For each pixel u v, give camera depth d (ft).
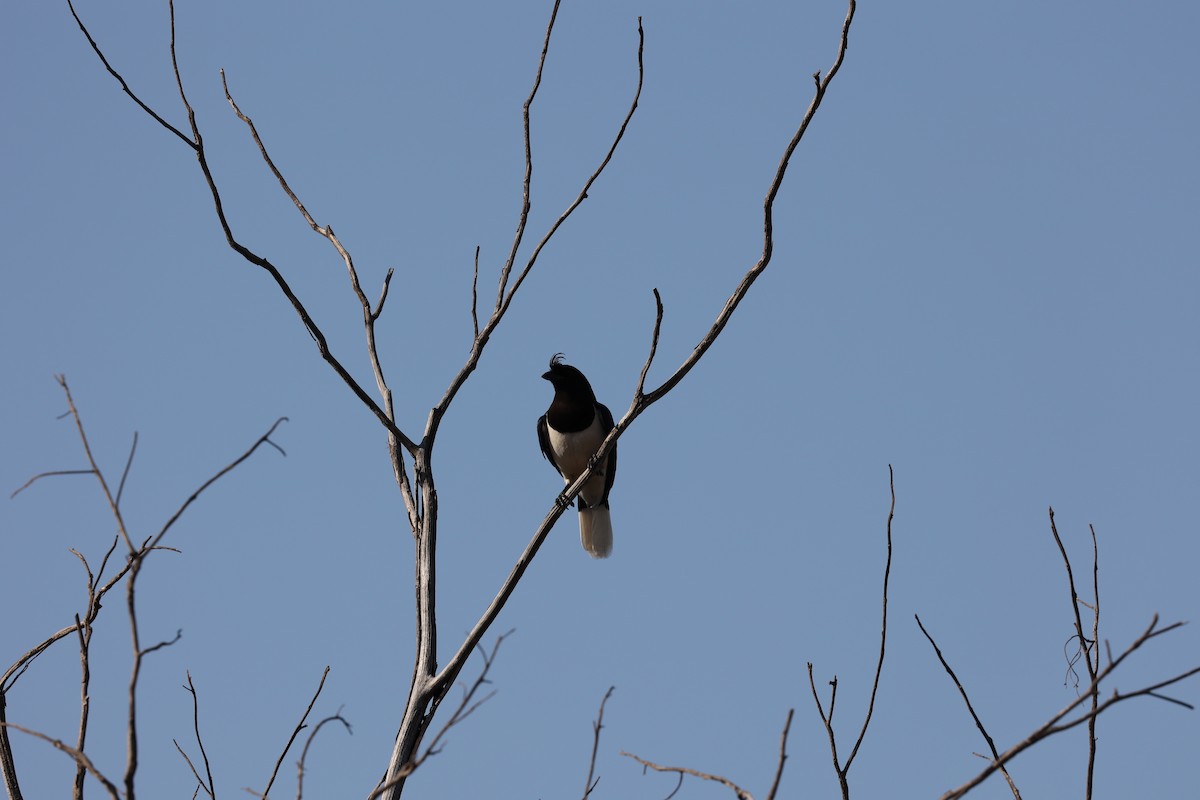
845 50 36.96
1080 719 22.36
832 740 28.40
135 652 20.93
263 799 26.03
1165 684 22.38
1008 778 27.30
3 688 31.37
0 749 30.71
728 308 38.68
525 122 40.11
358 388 38.19
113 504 21.20
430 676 35.35
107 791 21.59
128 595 20.93
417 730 34.37
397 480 38.93
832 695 28.89
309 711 30.25
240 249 37.68
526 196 40.24
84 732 28.68
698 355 38.65
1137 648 22.12
